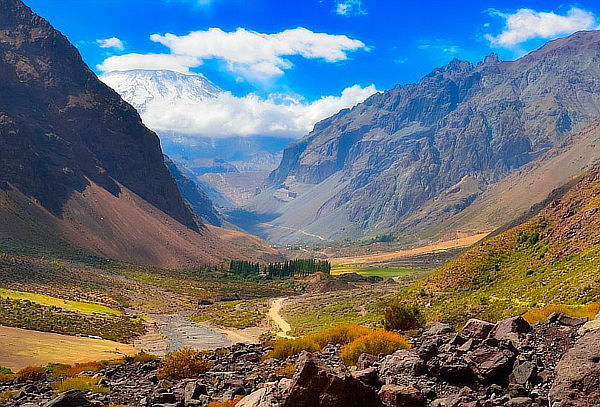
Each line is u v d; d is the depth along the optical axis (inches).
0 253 7657.5
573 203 4094.5
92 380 1022.4
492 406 516.7
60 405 713.0
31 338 3164.4
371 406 489.1
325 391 472.7
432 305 3742.6
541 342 753.0
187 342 4306.1
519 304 2669.8
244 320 5738.2
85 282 7583.7
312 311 5876.0
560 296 2356.1
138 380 1002.1
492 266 4062.5
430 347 693.3
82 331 4116.6
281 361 1013.2
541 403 509.0
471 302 3250.5
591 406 398.0
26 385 1100.5
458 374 606.9
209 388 789.2
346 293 7426.2
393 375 634.2
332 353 972.6
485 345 682.8
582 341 452.4
